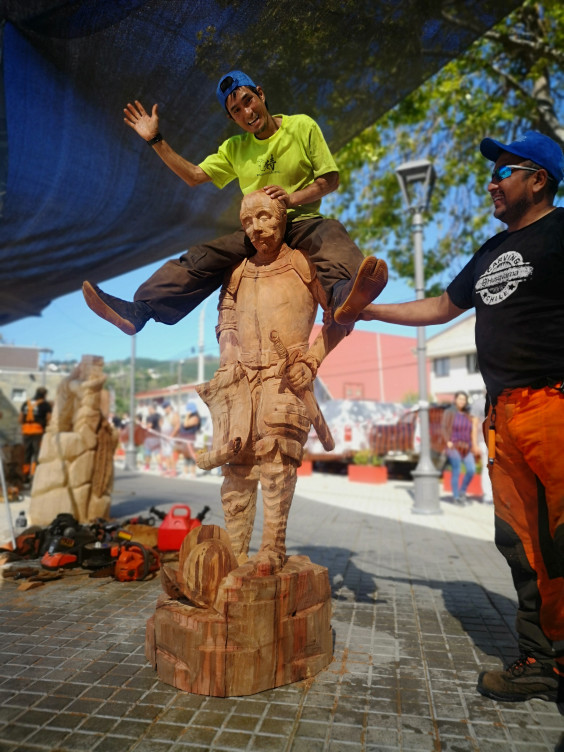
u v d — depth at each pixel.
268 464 2.90
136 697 2.47
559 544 2.40
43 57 3.28
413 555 5.67
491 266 2.65
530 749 2.14
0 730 2.18
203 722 2.26
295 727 2.25
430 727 2.29
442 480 13.44
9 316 6.53
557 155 2.57
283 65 3.49
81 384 6.77
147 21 3.06
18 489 10.01
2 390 14.83
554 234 2.46
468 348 29.16
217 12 3.04
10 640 3.16
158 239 5.14
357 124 4.07
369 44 3.42
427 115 11.33
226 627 2.53
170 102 3.62
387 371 30.34
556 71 9.72
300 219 3.13
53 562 4.61
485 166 10.59
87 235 4.81
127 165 4.08
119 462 22.05
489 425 2.72
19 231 4.53
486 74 9.91
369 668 2.87
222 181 3.30
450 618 3.71
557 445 2.41
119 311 2.76
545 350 2.48
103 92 3.52
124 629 3.35
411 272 12.24
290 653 2.69
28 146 3.74
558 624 2.50
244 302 3.10
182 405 24.12
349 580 4.67
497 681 2.58
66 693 2.50
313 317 3.13
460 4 3.28
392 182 11.75
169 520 5.21
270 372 2.97
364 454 14.43
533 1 8.36
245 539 3.07
